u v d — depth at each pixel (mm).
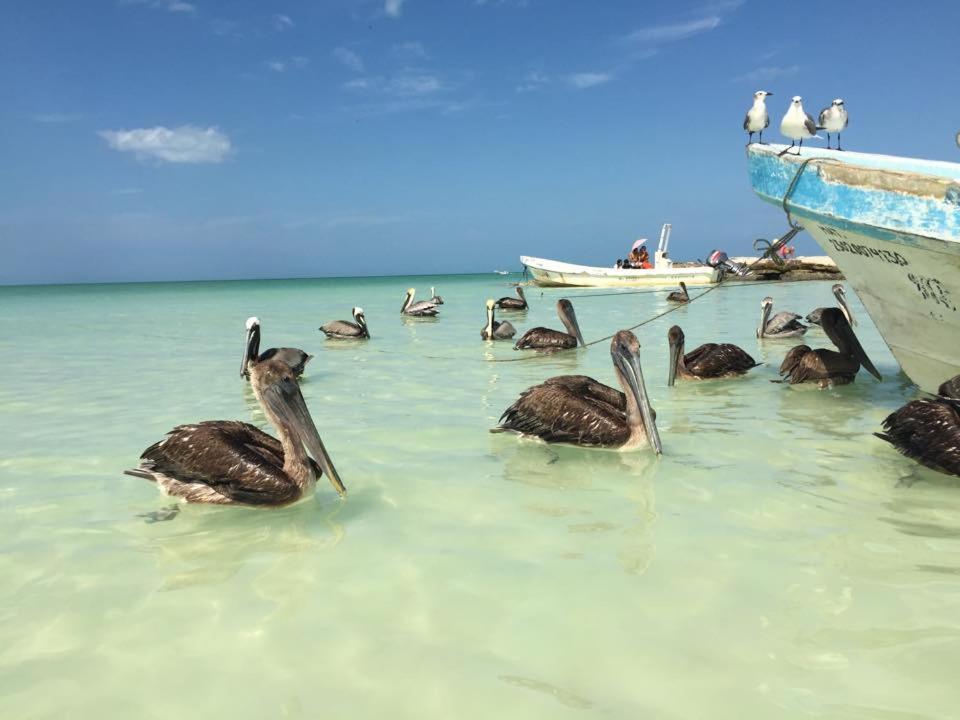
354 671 3186
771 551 4375
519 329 19031
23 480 6133
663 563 4223
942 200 6621
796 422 7777
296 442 5477
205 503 5438
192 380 11344
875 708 2857
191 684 3121
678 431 7453
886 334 8664
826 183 7770
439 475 6062
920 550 4355
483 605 3756
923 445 5730
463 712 2887
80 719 2895
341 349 15266
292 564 4344
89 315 27656
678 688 3014
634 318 21141
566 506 5266
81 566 4383
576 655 3273
